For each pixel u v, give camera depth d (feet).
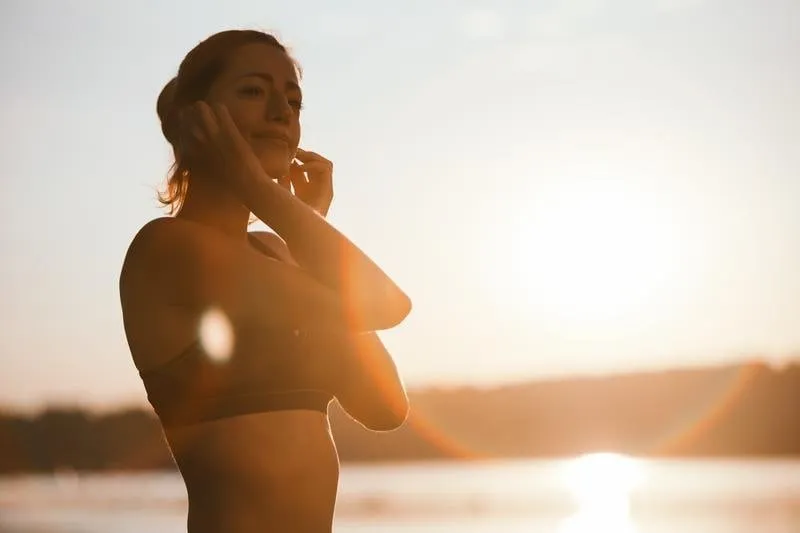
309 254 7.45
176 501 206.59
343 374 7.97
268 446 7.45
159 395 7.64
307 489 7.55
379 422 8.32
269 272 7.66
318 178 9.09
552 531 99.09
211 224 7.99
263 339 7.53
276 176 8.06
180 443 7.64
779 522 100.01
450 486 279.08
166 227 7.69
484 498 193.88
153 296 7.60
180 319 7.54
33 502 210.18
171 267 7.57
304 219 7.47
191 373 7.48
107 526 111.75
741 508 129.18
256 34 8.20
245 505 7.38
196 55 8.14
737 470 338.13
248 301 7.54
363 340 8.15
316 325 7.75
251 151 7.60
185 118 7.79
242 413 7.47
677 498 171.01
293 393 7.63
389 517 125.29
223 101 7.93
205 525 7.46
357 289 7.48
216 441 7.44
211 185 7.99
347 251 7.52
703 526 98.63
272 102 7.98
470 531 98.17
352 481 345.31
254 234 8.89
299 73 8.75
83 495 264.31
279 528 7.42
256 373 7.50
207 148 7.59
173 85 8.43
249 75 7.97
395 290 7.69
